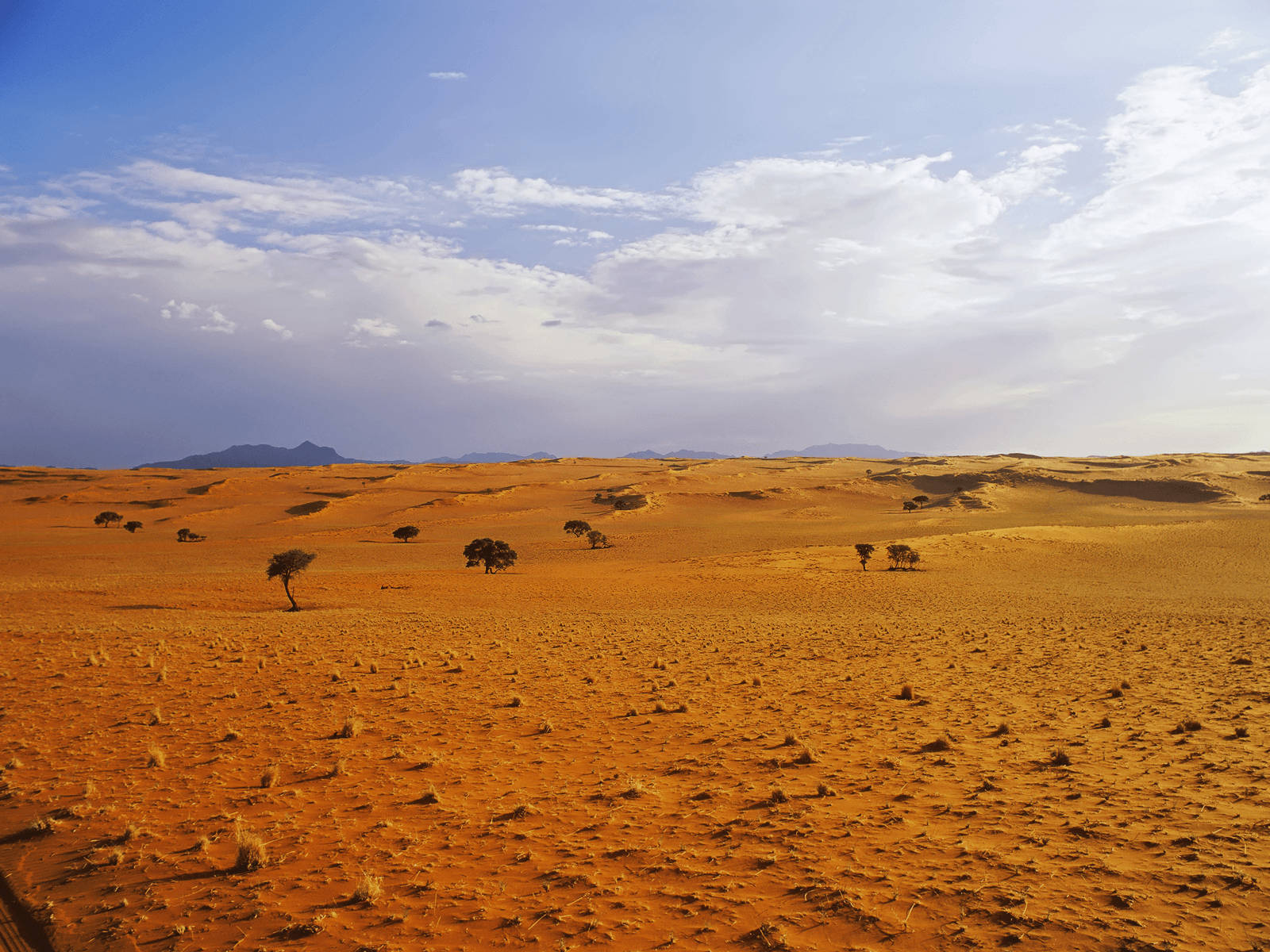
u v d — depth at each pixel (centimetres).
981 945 712
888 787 1233
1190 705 1830
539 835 1041
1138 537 8781
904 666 2558
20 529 12912
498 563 8075
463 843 1012
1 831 1069
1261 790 1151
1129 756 1385
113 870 928
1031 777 1266
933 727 1675
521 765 1409
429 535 12638
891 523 12681
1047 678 2275
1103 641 3098
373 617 4478
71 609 4741
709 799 1196
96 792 1216
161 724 1709
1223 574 6588
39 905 845
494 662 2650
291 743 1563
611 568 8206
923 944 717
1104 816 1058
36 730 1638
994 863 903
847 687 2181
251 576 7144
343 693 2073
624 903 824
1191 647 2869
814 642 3216
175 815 1128
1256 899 786
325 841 1022
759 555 8706
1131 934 720
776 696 2059
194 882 891
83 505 16362
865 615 4491
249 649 2861
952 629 3647
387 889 866
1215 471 18300
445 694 2072
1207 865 879
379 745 1549
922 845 972
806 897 826
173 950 738
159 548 10262
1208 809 1073
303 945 740
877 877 871
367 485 19825
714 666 2566
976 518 13125
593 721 1767
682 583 6544
